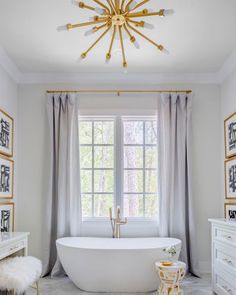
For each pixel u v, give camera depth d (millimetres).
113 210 4992
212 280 3979
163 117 4941
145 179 5074
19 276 2904
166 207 4773
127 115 5059
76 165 4875
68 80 5074
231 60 4430
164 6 3229
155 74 5023
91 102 5066
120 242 4688
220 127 5039
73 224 4738
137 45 2957
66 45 4062
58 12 3324
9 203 4430
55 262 4754
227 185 4605
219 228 3771
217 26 3609
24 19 3457
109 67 4801
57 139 4895
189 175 4816
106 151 5113
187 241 4797
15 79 4906
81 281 4020
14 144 4852
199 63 4641
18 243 3480
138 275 3924
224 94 4895
